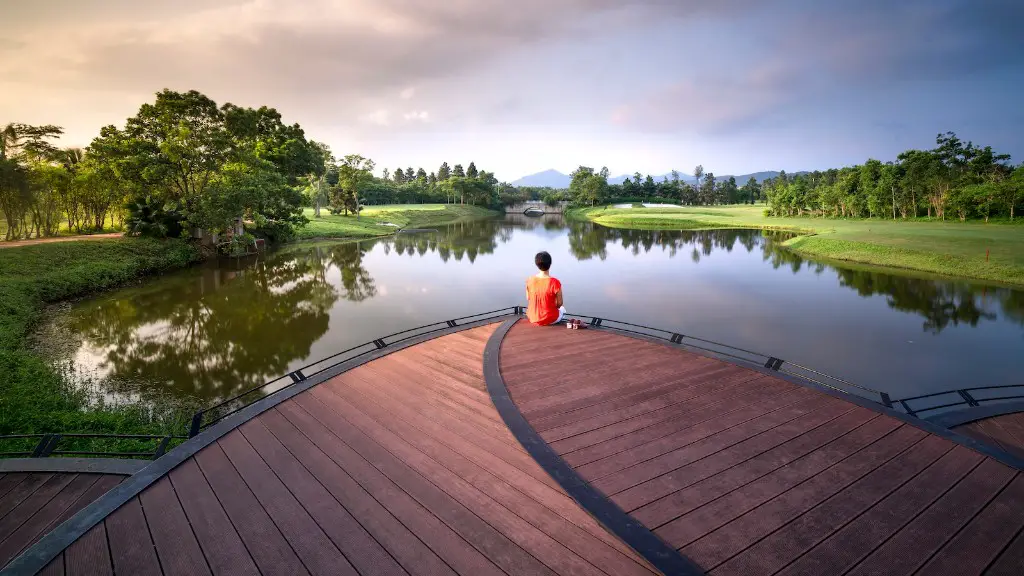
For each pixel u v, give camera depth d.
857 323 17.38
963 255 29.44
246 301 21.94
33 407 9.29
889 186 66.25
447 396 5.75
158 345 15.20
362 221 68.75
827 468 4.16
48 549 3.25
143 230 33.75
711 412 5.23
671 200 155.50
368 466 4.27
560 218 104.75
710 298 21.52
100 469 4.81
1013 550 3.17
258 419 5.20
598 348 7.40
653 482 3.92
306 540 3.37
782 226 61.12
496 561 3.13
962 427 5.89
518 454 4.43
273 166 45.25
